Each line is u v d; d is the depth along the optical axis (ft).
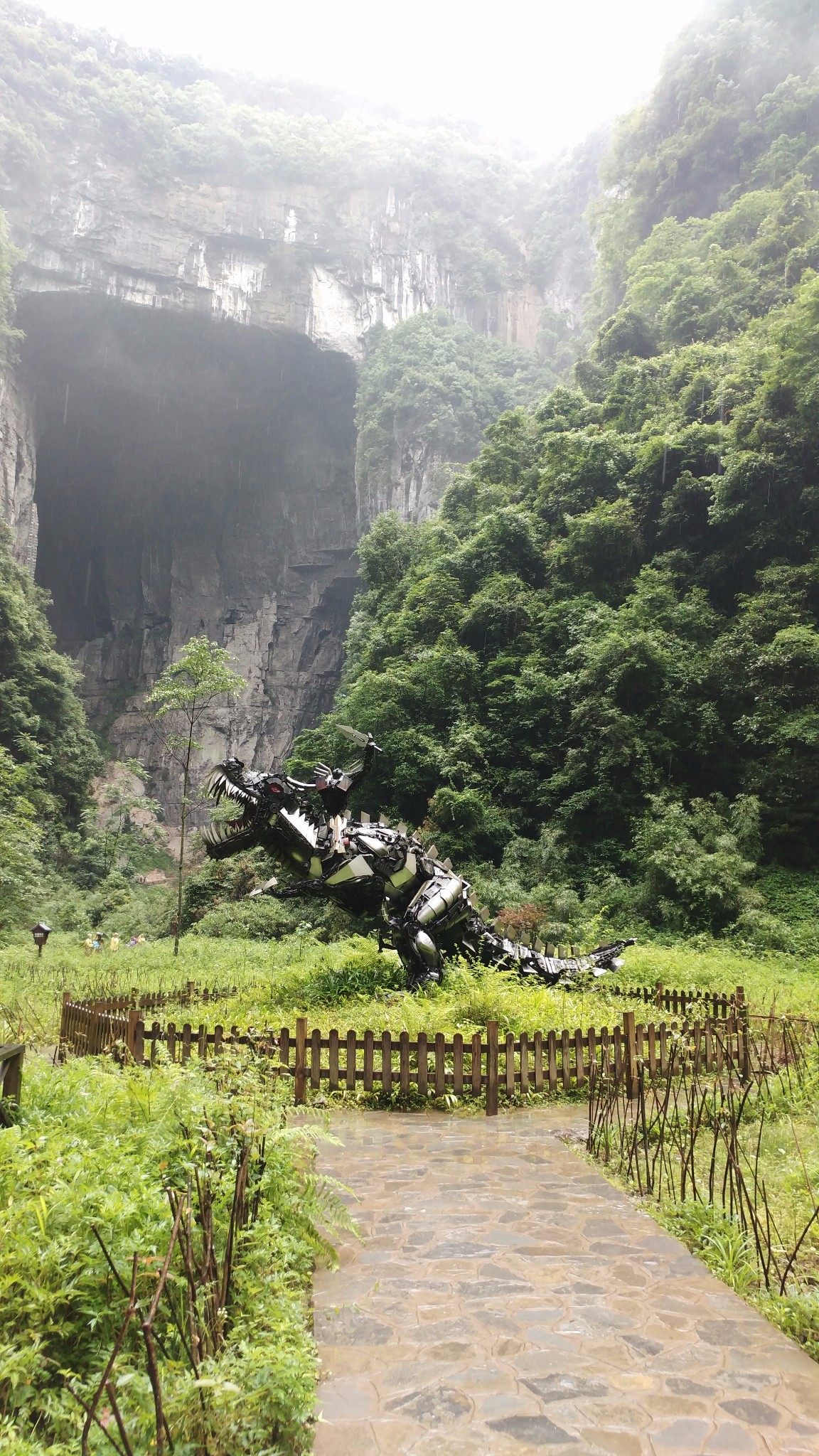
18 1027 35.76
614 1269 14.30
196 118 234.38
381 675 108.78
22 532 201.77
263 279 230.07
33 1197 11.27
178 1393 8.65
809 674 87.56
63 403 225.56
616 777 92.27
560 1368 11.19
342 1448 9.45
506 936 41.63
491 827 93.04
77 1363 10.02
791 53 162.71
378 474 222.89
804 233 137.49
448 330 234.79
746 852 80.12
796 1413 10.27
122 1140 13.98
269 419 246.47
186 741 75.15
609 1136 20.90
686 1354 11.62
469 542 124.77
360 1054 26.86
